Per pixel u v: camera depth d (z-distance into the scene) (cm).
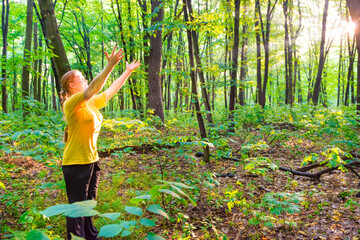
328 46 1794
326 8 1266
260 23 1210
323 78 2341
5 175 402
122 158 546
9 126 442
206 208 338
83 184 219
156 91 991
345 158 434
